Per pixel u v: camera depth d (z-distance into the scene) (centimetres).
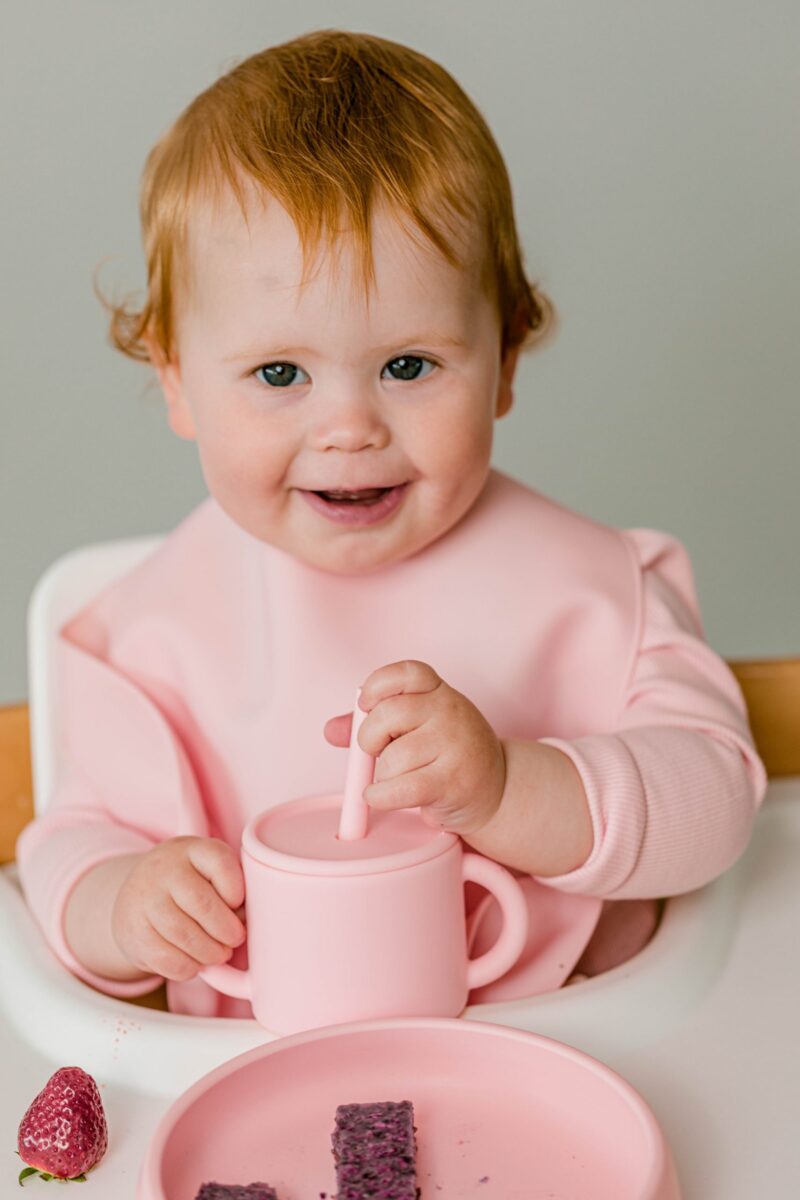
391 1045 67
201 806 97
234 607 102
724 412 190
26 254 182
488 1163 61
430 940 73
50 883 90
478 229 88
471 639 97
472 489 91
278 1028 73
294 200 83
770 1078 72
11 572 194
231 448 88
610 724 96
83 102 177
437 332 85
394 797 75
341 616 97
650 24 178
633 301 186
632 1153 59
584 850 83
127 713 100
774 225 184
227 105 92
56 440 189
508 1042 65
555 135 180
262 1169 61
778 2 178
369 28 174
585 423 189
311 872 71
